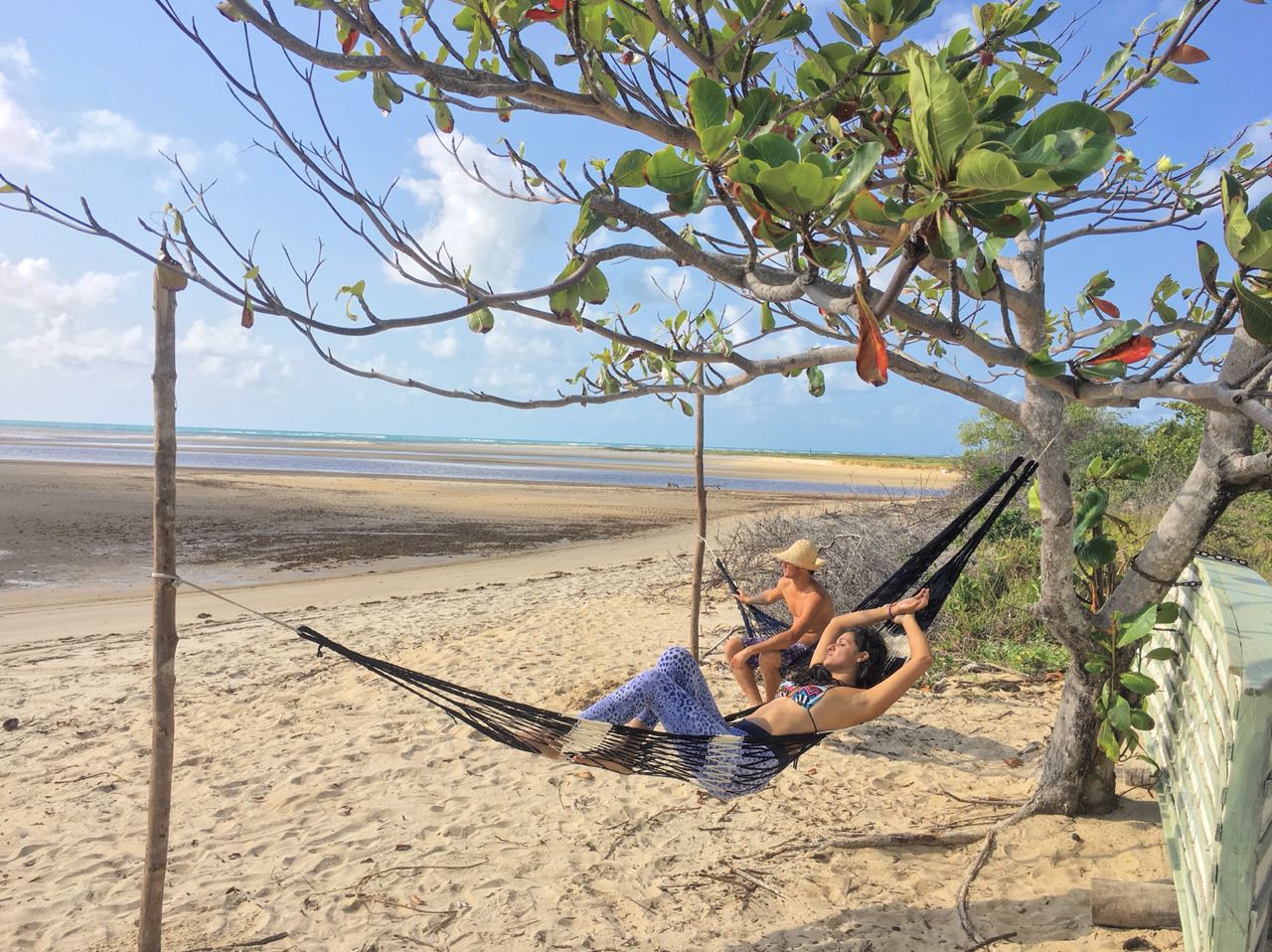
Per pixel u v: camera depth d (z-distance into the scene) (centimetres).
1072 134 215
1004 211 221
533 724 373
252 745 659
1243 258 227
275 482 3475
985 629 878
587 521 2611
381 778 591
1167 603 387
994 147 221
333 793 567
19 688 834
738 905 425
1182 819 375
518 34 292
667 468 7525
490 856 481
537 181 389
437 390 344
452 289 303
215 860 480
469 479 4341
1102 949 368
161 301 340
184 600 1341
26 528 2017
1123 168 445
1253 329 229
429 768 608
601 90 283
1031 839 461
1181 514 405
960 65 297
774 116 290
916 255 234
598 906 427
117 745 665
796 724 403
